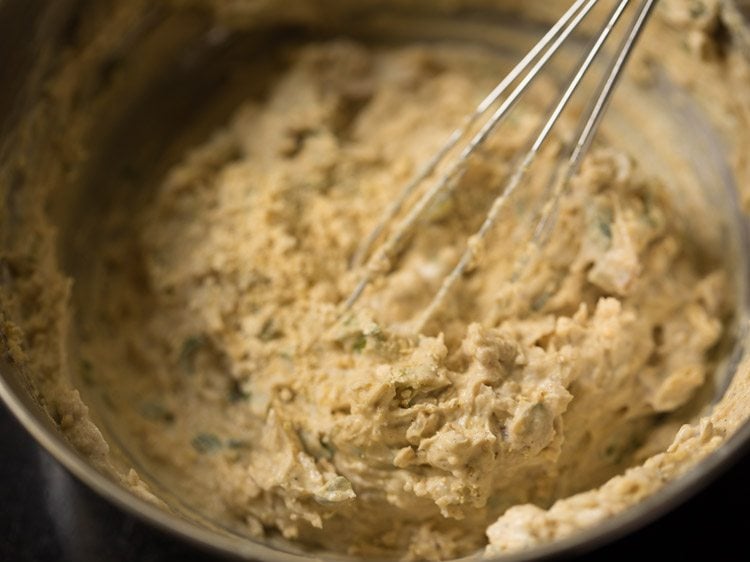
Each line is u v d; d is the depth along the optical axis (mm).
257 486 287
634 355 295
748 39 298
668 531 276
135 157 351
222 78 361
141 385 314
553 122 283
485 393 273
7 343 272
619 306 292
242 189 328
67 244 330
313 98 350
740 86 310
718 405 287
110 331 324
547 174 316
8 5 285
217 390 307
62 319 301
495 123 293
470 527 283
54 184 323
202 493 295
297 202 324
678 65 324
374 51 362
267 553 234
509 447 271
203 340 311
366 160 335
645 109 339
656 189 313
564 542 226
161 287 320
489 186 320
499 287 303
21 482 295
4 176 299
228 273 312
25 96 303
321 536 288
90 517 288
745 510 278
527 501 284
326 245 315
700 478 229
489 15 353
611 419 296
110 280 332
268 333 303
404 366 278
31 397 261
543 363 279
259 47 362
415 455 275
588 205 303
